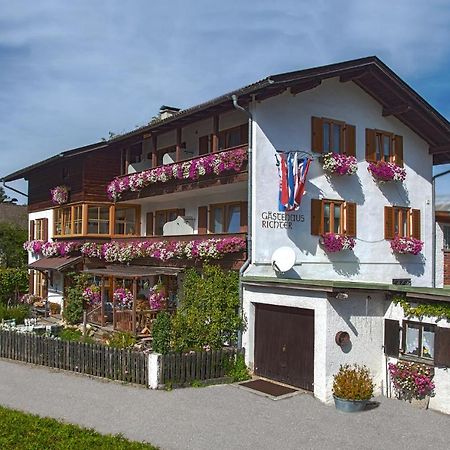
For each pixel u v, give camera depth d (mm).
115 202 23547
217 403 11727
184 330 14000
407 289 12266
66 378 13883
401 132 20891
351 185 18969
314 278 17641
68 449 8156
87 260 23453
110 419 10508
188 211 21312
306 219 17562
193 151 20922
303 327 13094
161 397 12070
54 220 26562
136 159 24750
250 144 16250
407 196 20922
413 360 12180
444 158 22750
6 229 37406
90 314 20453
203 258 17188
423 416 11195
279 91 16406
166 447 9109
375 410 11555
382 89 19484
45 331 19281
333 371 12219
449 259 22766
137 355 13148
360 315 12703
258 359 14359
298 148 17453
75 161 24438
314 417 10969
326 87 18391
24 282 29297
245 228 18188
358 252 18984
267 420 10695
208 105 16812
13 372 14609
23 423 9508
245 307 14867
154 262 20188
